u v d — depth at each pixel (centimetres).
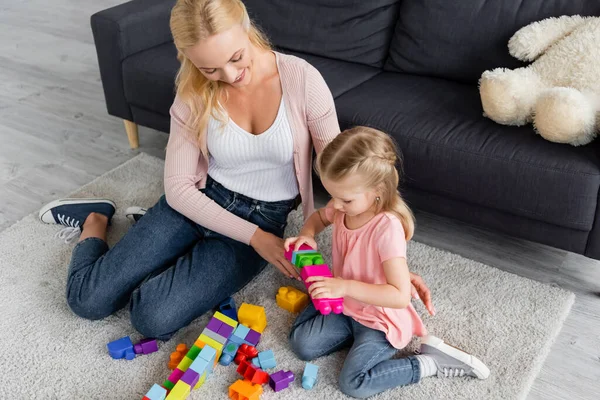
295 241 147
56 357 155
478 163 169
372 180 130
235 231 157
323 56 234
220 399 142
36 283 178
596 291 175
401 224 140
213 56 129
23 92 301
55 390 146
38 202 218
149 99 226
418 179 182
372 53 225
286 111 150
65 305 170
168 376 148
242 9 133
